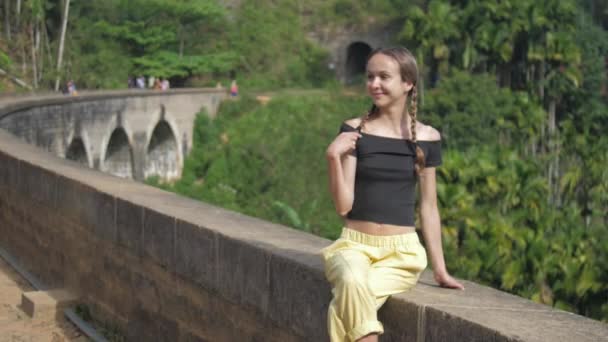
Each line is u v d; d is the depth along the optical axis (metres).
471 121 56.38
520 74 65.12
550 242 28.42
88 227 7.54
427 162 3.73
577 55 61.16
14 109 30.23
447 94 57.88
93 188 7.39
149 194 6.98
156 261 6.20
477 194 33.22
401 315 3.71
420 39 61.84
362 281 3.50
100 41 74.88
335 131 71.94
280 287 4.62
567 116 62.69
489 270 28.50
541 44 61.34
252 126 71.62
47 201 8.75
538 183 34.03
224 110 74.06
